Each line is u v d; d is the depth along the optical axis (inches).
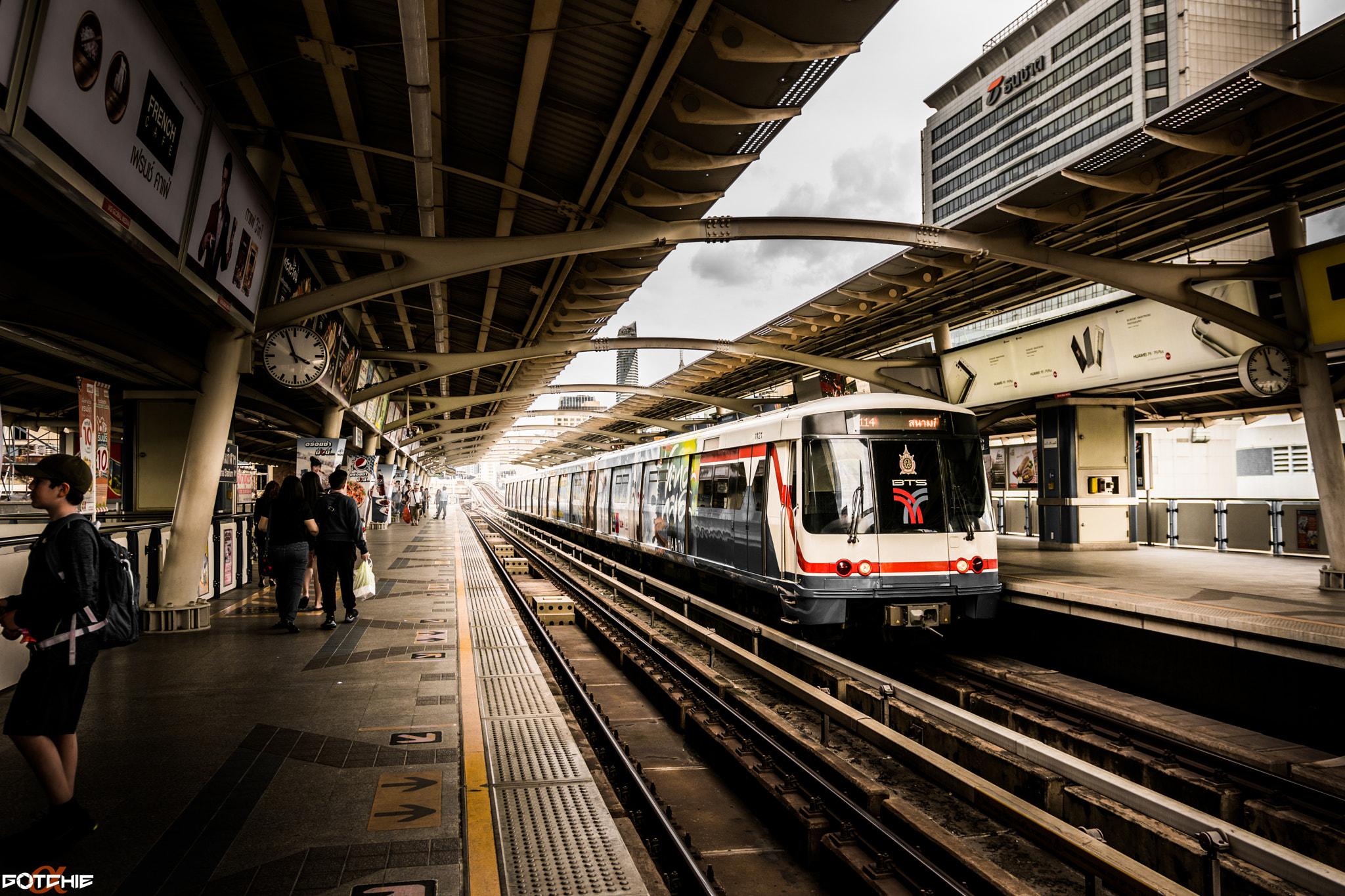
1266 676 285.6
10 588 240.4
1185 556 576.1
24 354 454.0
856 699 312.8
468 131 358.9
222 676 267.3
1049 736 276.7
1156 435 1019.3
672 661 369.7
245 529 520.7
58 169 179.5
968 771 217.3
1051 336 592.1
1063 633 387.5
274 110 338.6
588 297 593.6
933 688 351.3
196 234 266.5
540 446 2699.3
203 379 347.6
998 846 189.8
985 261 499.5
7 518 520.7
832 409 376.5
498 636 346.9
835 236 415.8
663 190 390.3
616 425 1700.3
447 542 1072.8
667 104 312.3
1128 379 543.5
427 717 219.1
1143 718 276.1
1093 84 2851.9
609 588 636.7
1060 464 627.2
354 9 267.9
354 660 292.7
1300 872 147.5
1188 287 412.2
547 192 402.9
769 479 407.5
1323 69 281.7
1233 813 214.5
